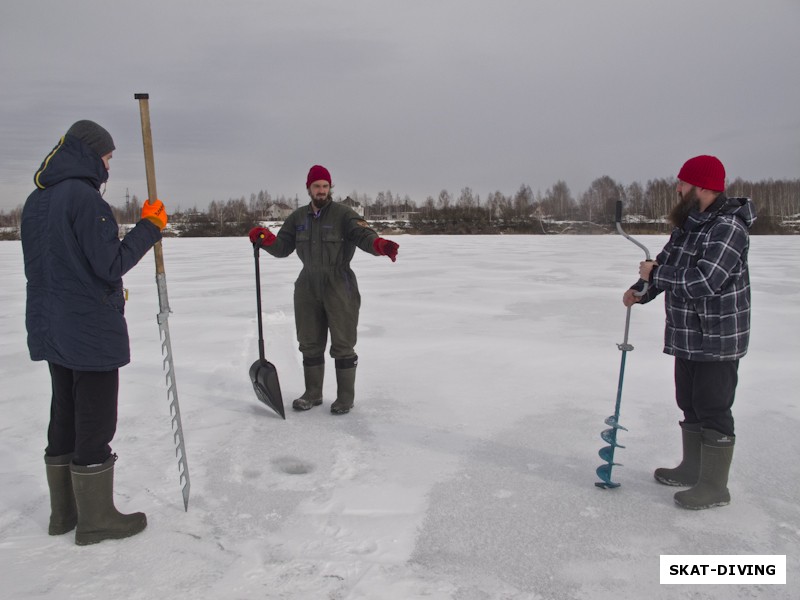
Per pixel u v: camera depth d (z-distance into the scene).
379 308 8.63
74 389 2.37
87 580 2.19
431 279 12.48
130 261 2.32
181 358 5.66
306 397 4.24
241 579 2.20
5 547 2.42
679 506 2.75
